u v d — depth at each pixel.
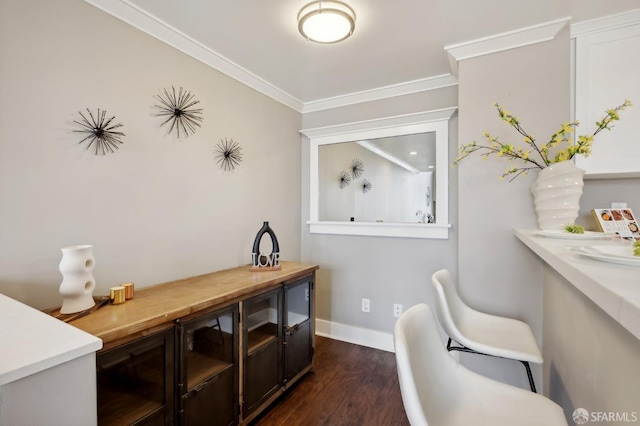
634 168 1.58
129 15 1.58
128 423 1.09
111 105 1.52
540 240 1.22
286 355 1.94
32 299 1.25
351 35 1.83
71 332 0.79
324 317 2.99
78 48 1.40
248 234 2.40
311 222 3.02
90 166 1.44
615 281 0.52
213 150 2.10
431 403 0.90
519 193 1.79
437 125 2.43
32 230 1.26
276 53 2.05
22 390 0.62
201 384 1.37
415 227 2.52
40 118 1.28
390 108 2.64
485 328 1.54
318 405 1.90
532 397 1.00
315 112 3.01
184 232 1.89
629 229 1.61
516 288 1.79
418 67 2.25
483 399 1.00
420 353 0.94
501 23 1.71
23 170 1.23
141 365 1.17
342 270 2.89
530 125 1.77
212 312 1.43
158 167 1.75
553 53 1.73
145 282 1.67
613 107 1.62
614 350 0.83
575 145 1.64
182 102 1.88
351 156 2.83
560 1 1.52
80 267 1.19
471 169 1.91
